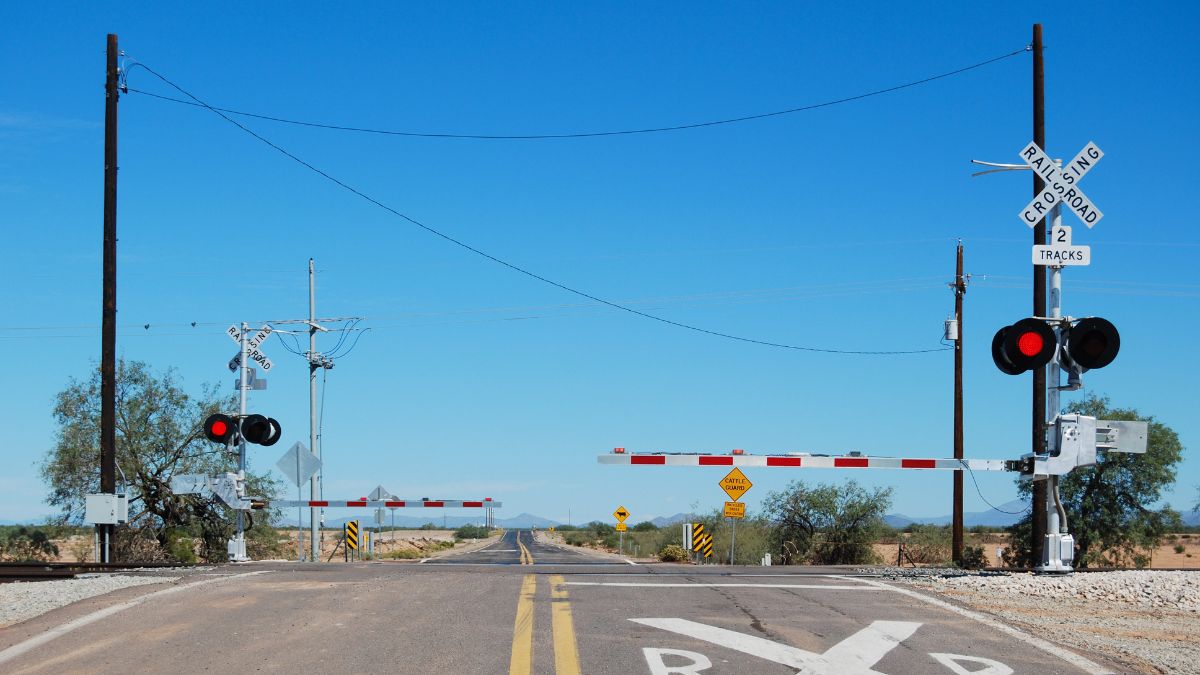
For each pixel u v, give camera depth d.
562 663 10.03
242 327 24.17
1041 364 16.11
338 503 28.81
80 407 37.81
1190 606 14.15
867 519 49.62
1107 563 37.59
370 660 10.12
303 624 11.91
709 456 17.88
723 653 10.56
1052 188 16.41
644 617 12.41
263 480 39.62
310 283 41.41
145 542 37.12
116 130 25.94
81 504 37.16
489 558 54.16
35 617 12.73
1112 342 15.97
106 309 25.41
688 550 47.62
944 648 11.02
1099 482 37.59
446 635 11.27
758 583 15.77
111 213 25.73
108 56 25.92
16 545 35.22
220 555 38.72
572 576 16.61
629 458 17.91
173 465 37.91
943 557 50.97
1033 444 25.72
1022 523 39.50
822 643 11.13
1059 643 11.46
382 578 16.41
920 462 17.56
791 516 50.44
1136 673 10.16
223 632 11.47
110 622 12.12
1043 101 25.22
